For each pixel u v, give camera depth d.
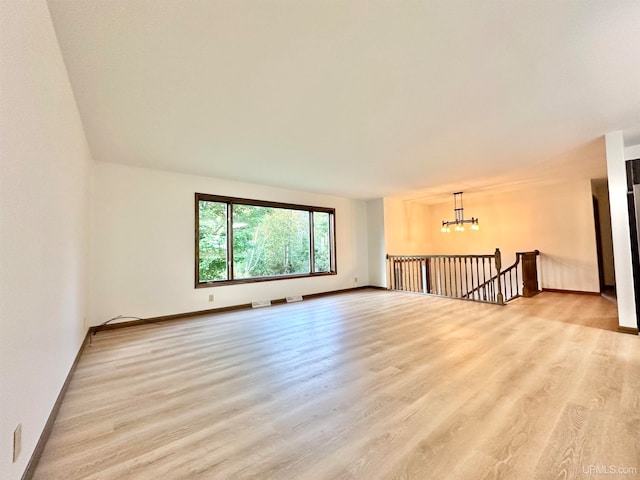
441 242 8.59
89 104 2.67
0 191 1.11
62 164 2.19
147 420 1.91
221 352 3.20
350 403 2.08
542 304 5.30
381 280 7.78
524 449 1.55
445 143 3.80
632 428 1.71
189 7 1.63
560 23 1.81
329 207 7.29
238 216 5.75
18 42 1.29
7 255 1.18
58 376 2.10
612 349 2.99
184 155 4.07
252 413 1.97
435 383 2.34
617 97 2.71
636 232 3.52
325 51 2.04
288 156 4.20
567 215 6.41
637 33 1.89
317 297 6.69
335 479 1.38
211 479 1.40
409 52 2.06
